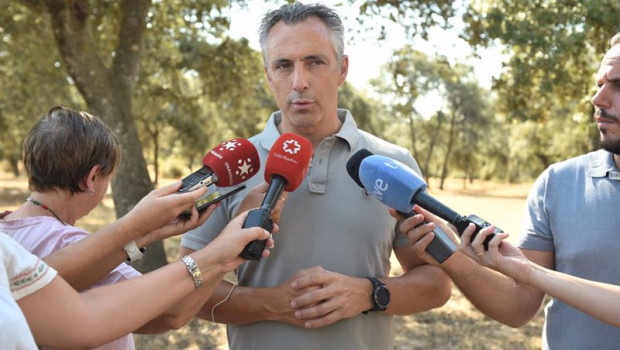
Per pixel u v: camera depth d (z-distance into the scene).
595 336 2.25
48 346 1.69
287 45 2.47
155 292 1.82
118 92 8.80
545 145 38.75
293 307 2.41
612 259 2.23
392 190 2.17
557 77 9.78
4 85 16.98
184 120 26.17
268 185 2.45
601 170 2.32
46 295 1.61
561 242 2.36
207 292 2.12
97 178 2.21
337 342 2.53
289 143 2.28
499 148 52.56
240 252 1.97
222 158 2.23
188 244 2.69
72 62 8.66
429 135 47.41
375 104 42.59
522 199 37.12
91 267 1.95
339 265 2.58
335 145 2.67
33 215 2.17
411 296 2.63
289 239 2.59
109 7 10.74
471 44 9.25
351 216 2.58
